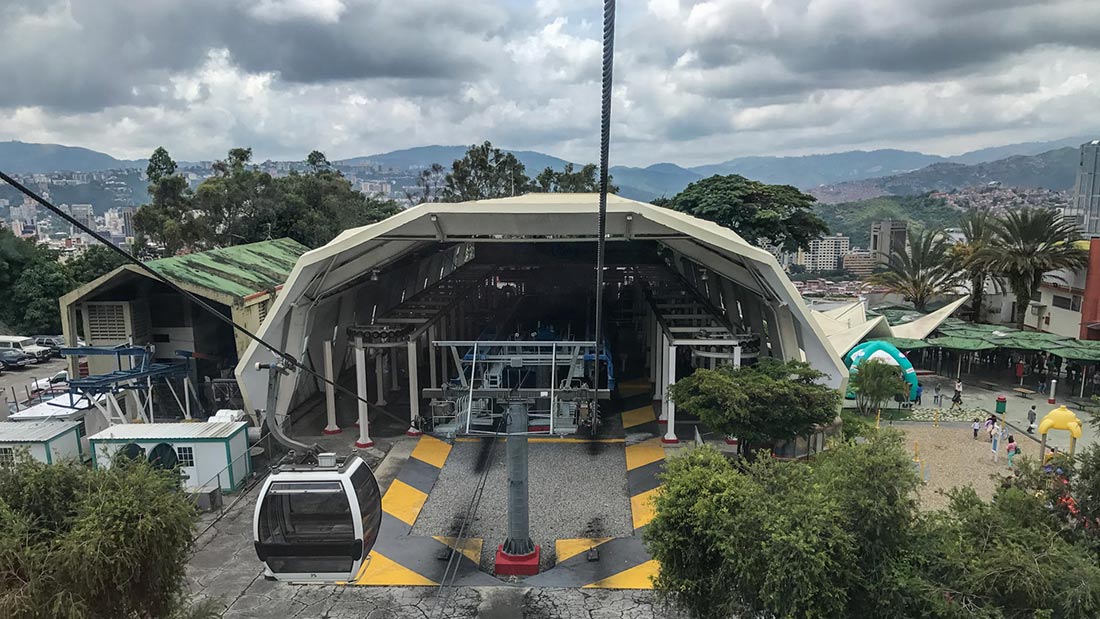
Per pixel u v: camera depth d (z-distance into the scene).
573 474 25.06
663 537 12.89
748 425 21.95
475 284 37.97
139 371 28.97
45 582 9.87
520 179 84.94
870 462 11.38
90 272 60.47
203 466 23.33
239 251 41.97
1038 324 54.81
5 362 49.62
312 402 33.78
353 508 11.67
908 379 38.56
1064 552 10.63
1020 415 36.56
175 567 11.51
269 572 12.00
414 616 16.48
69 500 11.09
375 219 73.12
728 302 38.25
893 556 11.23
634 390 36.25
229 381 31.11
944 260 58.09
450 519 21.56
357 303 37.22
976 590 10.48
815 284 120.81
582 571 18.44
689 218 30.88
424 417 30.58
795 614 10.77
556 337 31.81
